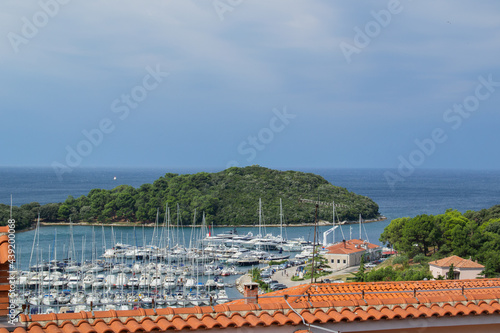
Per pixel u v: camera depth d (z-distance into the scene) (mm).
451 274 66562
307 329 13117
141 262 133750
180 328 12172
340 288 19078
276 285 102750
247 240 179375
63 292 88062
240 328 12727
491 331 14625
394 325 13906
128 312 12531
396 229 125125
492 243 90250
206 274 117875
